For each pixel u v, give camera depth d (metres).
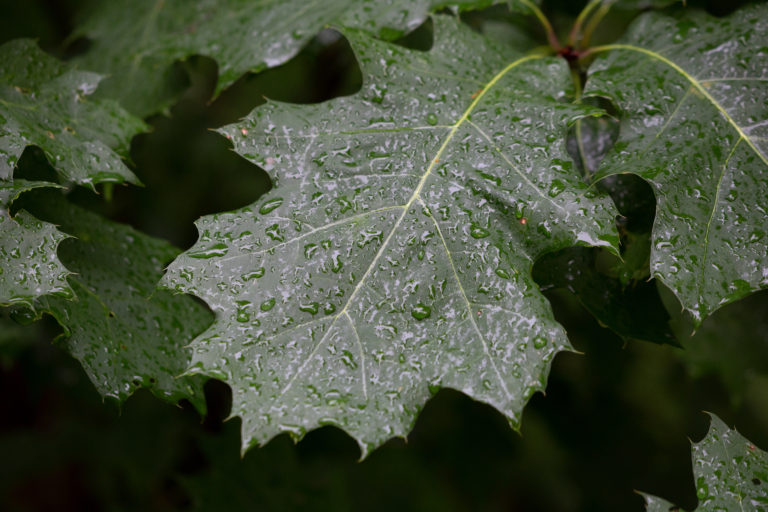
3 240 0.69
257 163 0.71
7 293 0.68
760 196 0.70
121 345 0.72
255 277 0.69
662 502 0.71
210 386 1.01
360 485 1.15
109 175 0.73
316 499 0.92
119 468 1.08
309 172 0.71
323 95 0.93
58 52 0.86
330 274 0.69
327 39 0.83
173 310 0.74
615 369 0.90
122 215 1.03
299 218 0.70
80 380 0.93
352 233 0.70
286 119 0.71
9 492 1.08
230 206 1.12
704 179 0.70
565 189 0.70
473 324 0.69
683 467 1.02
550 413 0.99
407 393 0.68
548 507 1.19
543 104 0.72
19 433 1.07
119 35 0.81
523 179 0.70
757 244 0.69
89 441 1.06
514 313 0.69
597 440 1.00
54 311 0.71
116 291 0.74
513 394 0.67
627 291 0.73
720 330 0.84
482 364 0.68
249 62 0.77
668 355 0.99
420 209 0.70
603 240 0.69
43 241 0.69
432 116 0.72
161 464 1.04
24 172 0.74
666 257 0.68
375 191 0.70
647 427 1.02
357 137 0.71
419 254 0.70
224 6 0.79
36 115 0.73
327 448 1.17
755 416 1.02
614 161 0.71
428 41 0.84
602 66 0.74
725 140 0.71
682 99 0.72
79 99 0.74
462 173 0.71
